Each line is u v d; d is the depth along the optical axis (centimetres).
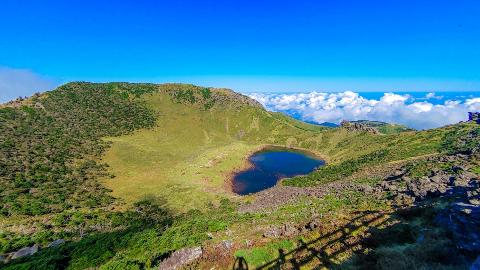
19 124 19688
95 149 18725
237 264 2430
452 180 4006
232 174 15700
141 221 8888
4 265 5100
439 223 2211
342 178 9519
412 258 1842
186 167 16038
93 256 4097
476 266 1566
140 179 14275
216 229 4069
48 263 3988
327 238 2516
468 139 9844
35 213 9500
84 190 12444
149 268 2725
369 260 2006
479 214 2016
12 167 13588
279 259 2381
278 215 4594
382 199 4234
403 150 11500
